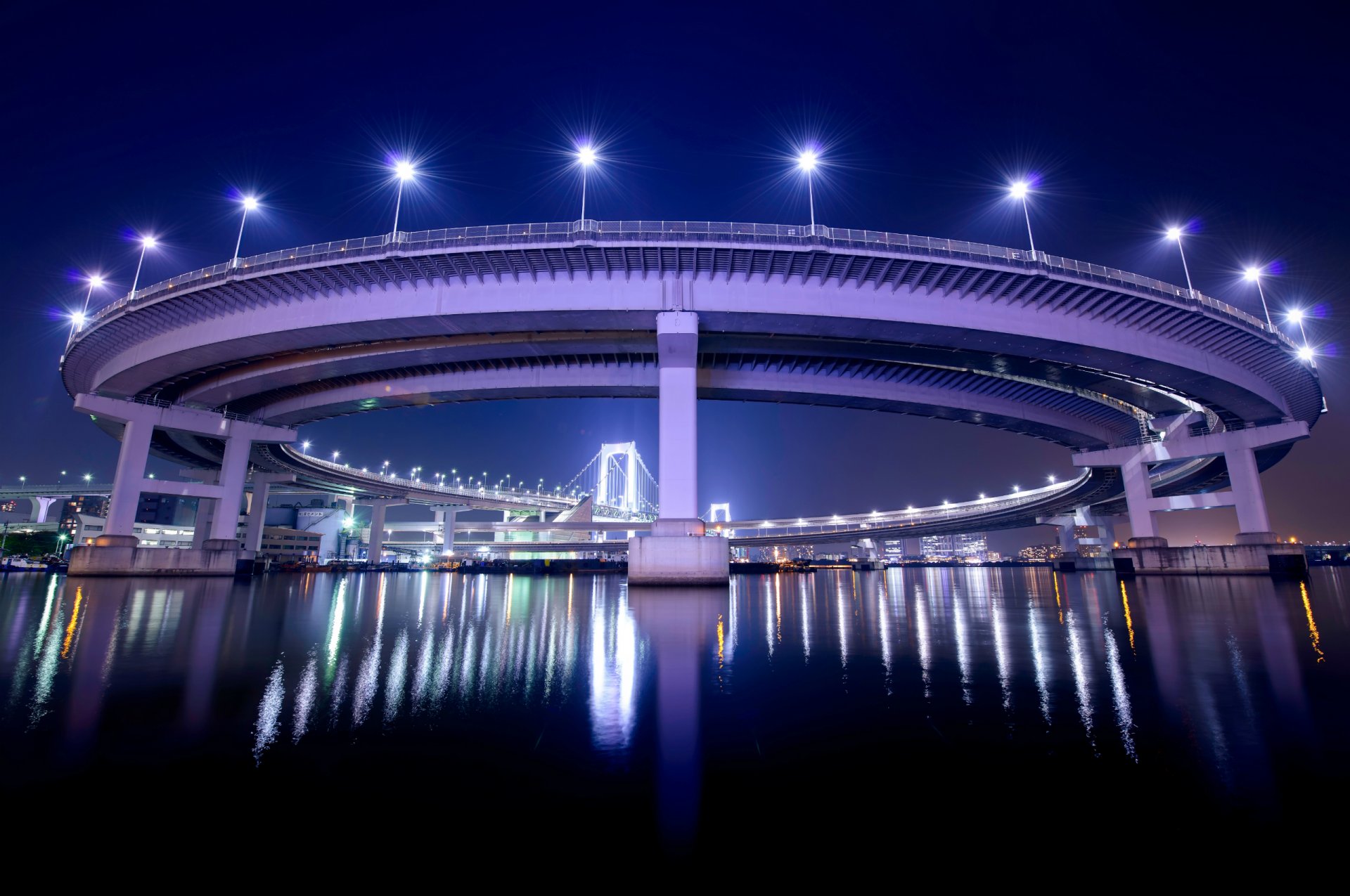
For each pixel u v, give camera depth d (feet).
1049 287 131.85
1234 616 69.26
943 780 18.81
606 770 19.76
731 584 197.77
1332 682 32.71
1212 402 172.04
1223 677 34.24
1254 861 13.71
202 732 23.79
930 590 151.12
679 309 124.26
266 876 13.32
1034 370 158.30
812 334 136.36
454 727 24.59
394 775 19.30
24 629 54.90
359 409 186.39
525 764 20.31
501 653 43.70
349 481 332.80
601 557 446.19
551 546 443.32
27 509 480.64
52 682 32.71
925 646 47.47
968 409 184.55
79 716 25.86
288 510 391.86
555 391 168.96
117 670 36.42
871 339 139.03
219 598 99.96
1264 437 180.65
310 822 15.92
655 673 36.29
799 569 393.09
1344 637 50.29
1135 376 157.89
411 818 16.22
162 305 141.38
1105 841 14.82
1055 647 46.62
